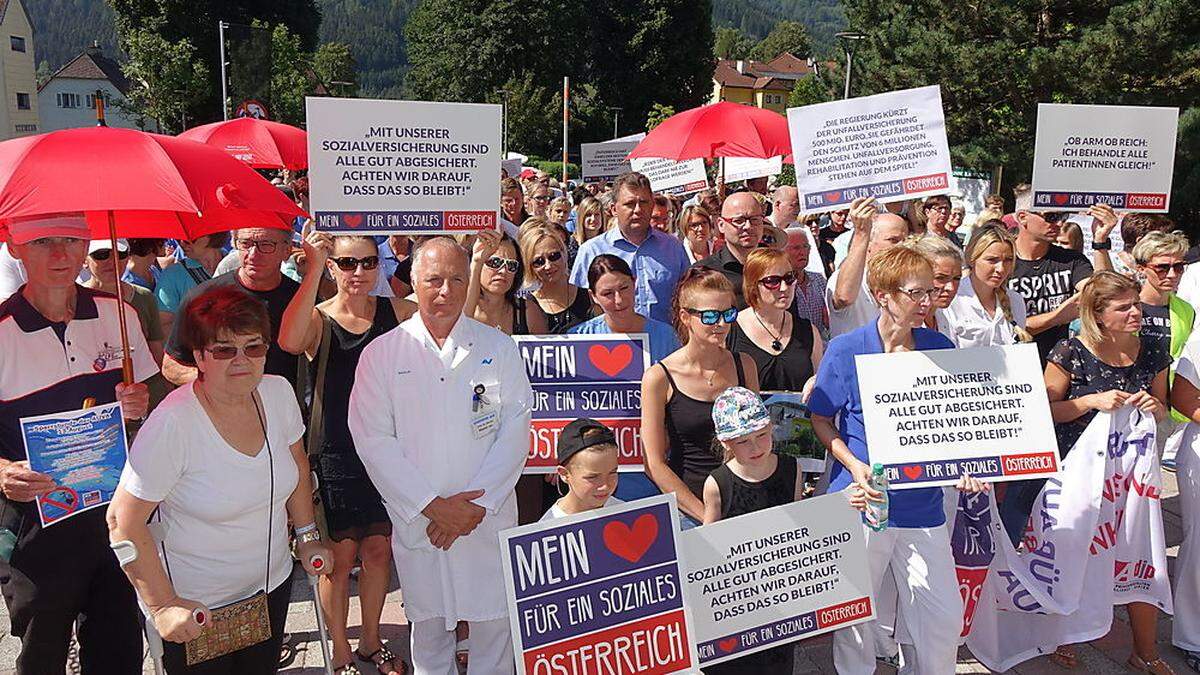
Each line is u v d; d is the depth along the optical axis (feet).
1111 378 13.73
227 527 9.77
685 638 10.56
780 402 13.85
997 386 12.07
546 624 10.03
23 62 174.29
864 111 15.39
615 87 198.39
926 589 12.07
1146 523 13.73
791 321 14.90
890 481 11.96
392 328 13.52
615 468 10.94
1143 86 55.67
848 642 12.68
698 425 12.27
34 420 9.66
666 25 193.77
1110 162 17.95
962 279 15.79
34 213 8.72
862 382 12.02
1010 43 58.90
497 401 12.19
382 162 13.66
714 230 26.89
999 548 13.80
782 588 11.20
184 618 9.06
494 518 12.22
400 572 12.26
